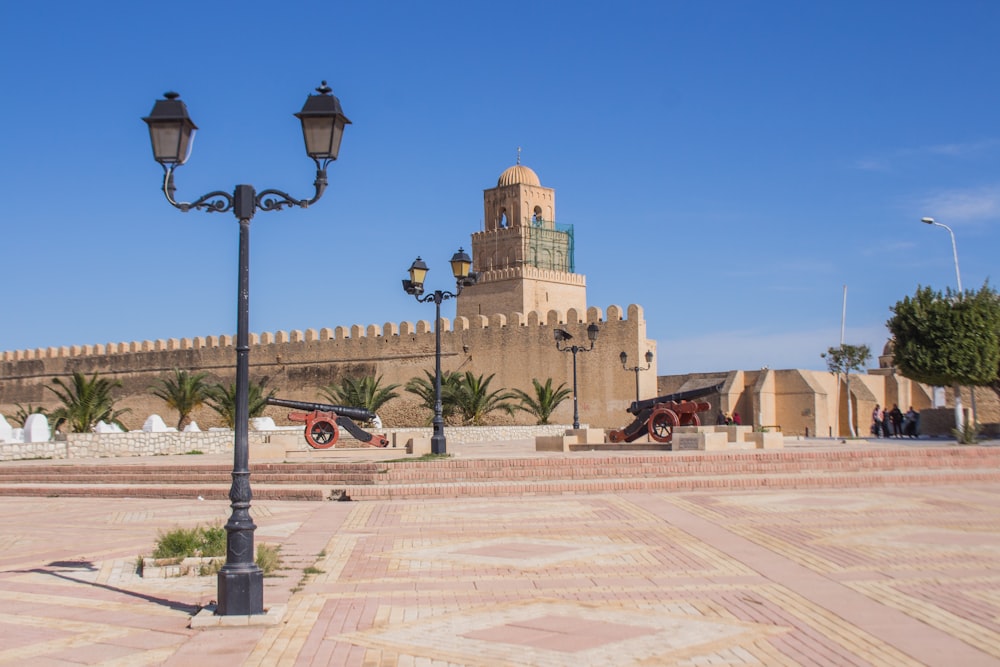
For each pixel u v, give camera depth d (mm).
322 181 9953
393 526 15258
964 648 7906
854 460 22625
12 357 68688
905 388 58312
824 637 8258
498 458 23109
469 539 13727
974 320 37469
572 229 67625
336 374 54938
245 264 9875
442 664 7645
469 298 65250
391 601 9867
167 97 9906
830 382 55688
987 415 55125
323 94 9906
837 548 12562
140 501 21016
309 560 12258
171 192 9852
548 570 11367
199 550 12500
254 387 44531
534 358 48094
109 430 39562
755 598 9766
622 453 26016
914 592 9953
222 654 8086
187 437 36500
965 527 14297
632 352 45000
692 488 19812
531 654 7863
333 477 21344
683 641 8172
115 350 64125
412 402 52188
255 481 22156
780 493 18969
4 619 9438
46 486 23484
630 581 10688
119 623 9234
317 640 8430
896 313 39375
